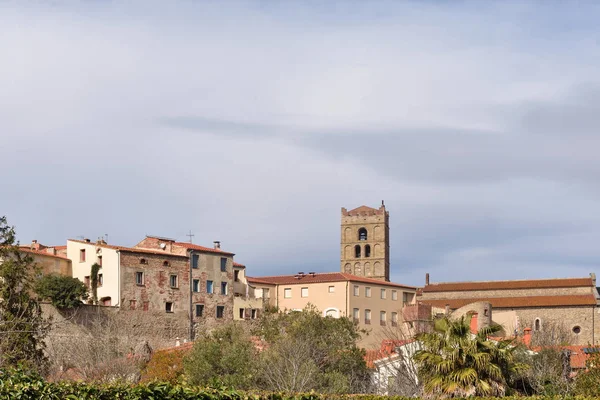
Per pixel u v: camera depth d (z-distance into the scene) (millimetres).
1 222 110188
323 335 124312
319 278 172000
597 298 182000
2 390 44781
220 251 157000
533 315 180250
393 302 175125
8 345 92000
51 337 117875
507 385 72688
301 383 95562
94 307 134875
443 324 74750
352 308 168875
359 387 99688
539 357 95062
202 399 52094
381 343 130500
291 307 171625
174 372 108750
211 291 154000
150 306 144375
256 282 168875
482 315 172125
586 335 176875
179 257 150000
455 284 192500
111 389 48688
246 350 107000
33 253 137750
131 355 121438
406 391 83312
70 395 46594
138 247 153625
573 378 92750
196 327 150250
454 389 70438
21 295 104750
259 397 57250
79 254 145875
